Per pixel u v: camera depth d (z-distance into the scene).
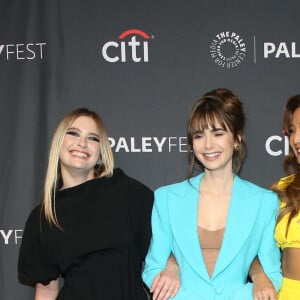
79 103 2.10
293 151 1.78
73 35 2.10
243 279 1.67
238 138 1.75
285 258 1.72
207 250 1.66
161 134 2.08
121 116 2.09
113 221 1.75
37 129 2.12
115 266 1.72
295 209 1.67
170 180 2.09
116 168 1.97
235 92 2.05
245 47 2.04
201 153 1.71
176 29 2.06
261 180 2.06
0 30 2.11
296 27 2.03
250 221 1.65
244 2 2.04
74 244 1.72
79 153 1.80
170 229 1.73
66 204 1.79
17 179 2.12
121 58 2.08
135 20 2.07
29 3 2.11
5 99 2.12
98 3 2.08
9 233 2.13
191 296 1.61
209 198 1.73
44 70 2.11
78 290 1.70
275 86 2.04
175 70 2.07
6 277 2.14
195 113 1.71
